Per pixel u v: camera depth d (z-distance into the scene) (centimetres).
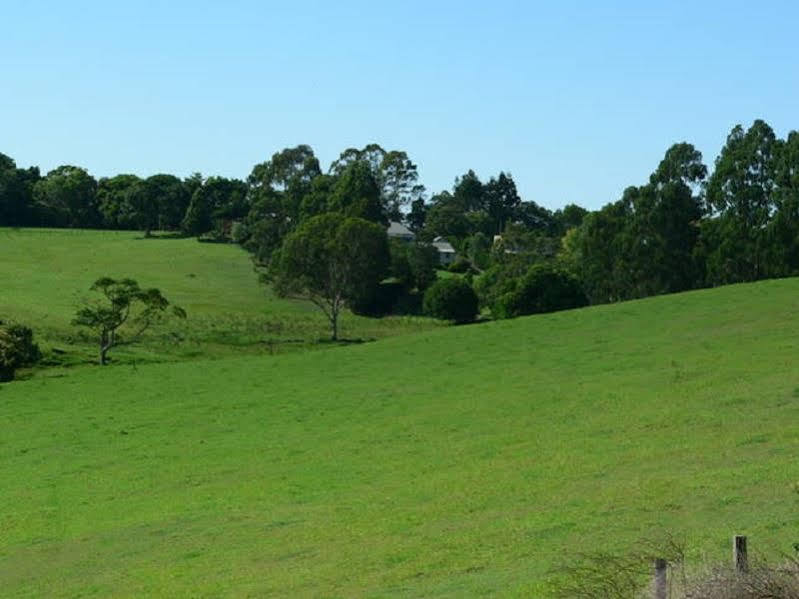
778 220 9450
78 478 4062
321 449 4153
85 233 19525
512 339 6300
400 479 3516
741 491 2653
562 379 4975
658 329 5972
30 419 5309
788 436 3275
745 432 3425
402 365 5938
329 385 5569
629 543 2342
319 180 16988
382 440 4197
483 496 3109
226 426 4794
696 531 2338
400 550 2644
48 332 9900
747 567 1720
